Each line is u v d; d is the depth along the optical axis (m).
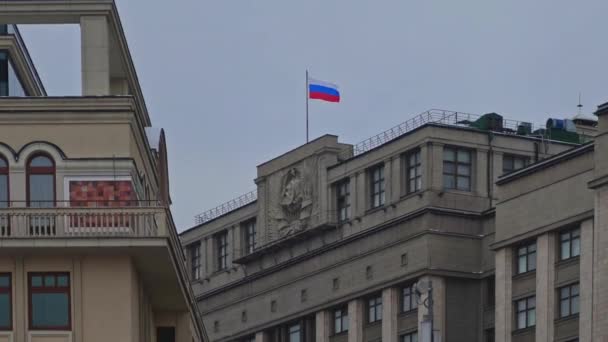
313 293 186.75
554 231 163.75
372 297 180.50
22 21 96.19
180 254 99.88
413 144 177.25
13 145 94.50
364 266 180.75
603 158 158.38
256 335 194.25
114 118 94.81
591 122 189.38
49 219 92.56
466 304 173.62
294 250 190.50
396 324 176.25
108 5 96.00
